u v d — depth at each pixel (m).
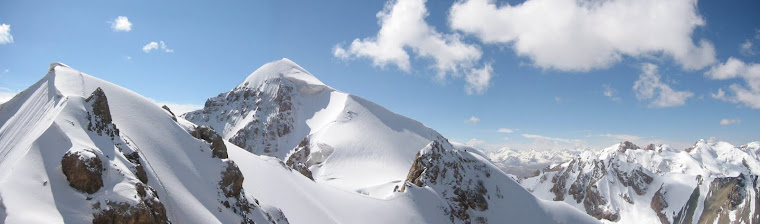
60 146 39.47
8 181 33.78
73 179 36.16
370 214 84.81
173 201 46.50
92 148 40.19
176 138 59.56
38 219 31.30
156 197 41.06
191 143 61.28
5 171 37.03
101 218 34.75
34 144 38.53
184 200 48.09
